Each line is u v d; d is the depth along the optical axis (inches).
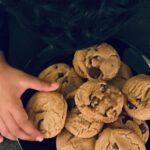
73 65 21.6
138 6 21.1
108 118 19.6
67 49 21.5
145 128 21.3
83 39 20.4
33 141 22.4
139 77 20.9
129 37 24.6
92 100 19.6
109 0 18.4
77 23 19.2
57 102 20.3
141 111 20.3
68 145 21.0
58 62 22.6
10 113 21.3
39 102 20.5
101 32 20.2
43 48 24.6
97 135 20.9
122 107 20.2
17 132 21.5
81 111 19.8
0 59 22.6
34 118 20.6
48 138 21.8
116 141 20.0
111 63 20.7
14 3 19.0
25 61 24.8
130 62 22.7
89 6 18.1
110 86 20.0
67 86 21.3
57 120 20.2
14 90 21.4
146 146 22.1
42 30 20.4
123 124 20.8
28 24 20.3
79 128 20.5
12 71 21.8
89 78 20.8
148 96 20.4
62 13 18.5
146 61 22.8
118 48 22.7
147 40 24.8
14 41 24.8
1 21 23.0
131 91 20.6
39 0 18.1
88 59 20.7
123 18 20.5
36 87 20.8
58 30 20.1
